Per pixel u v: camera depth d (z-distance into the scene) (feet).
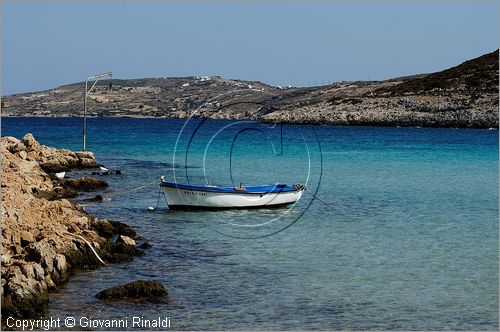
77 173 149.07
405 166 178.70
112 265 66.03
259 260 70.95
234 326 50.80
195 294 58.23
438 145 260.83
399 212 103.40
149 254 71.77
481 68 467.52
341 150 236.02
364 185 137.80
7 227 63.52
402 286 62.34
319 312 54.65
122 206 104.68
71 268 63.00
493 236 85.20
